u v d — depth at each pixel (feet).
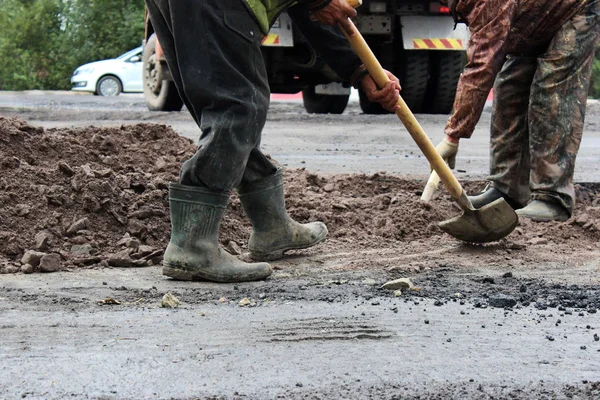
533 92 23.88
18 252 19.34
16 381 11.44
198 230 17.65
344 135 48.32
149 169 24.48
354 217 22.97
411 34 59.21
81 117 58.44
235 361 12.33
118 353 12.63
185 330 13.88
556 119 23.73
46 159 22.79
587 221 23.59
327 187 26.02
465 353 12.91
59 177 21.44
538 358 12.76
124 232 20.58
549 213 23.94
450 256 20.58
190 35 16.90
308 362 12.34
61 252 19.33
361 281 17.92
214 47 16.88
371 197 25.57
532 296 16.69
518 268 19.54
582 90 23.89
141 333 13.69
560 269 19.57
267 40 54.34
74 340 13.25
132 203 21.13
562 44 23.41
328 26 18.37
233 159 17.25
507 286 17.58
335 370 12.01
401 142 45.24
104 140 24.94
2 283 17.33
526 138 24.71
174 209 17.71
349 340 13.44
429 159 19.72
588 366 12.46
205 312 15.10
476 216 20.70
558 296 16.70
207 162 17.21
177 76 18.16
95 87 117.80
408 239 22.38
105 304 15.65
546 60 23.57
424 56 60.80
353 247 21.34
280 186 19.81
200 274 17.66
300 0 17.25
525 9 22.88
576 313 15.46
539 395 11.28
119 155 24.85
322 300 16.06
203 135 17.33
